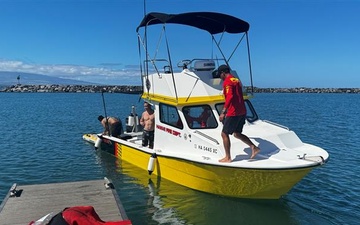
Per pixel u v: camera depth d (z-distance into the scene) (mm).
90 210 4461
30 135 18938
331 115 32562
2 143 16391
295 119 28531
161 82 9891
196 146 8703
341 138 18500
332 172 11180
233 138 8500
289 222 7441
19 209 6336
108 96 82125
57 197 6945
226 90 7727
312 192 9250
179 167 9031
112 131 12977
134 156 11195
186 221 7461
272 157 7801
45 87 117625
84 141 17031
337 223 7395
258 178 7652
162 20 9055
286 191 8062
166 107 9641
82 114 32094
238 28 10141
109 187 7480
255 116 10086
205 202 8367
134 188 9359
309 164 7250
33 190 7336
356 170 11500
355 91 139000
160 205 8250
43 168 11844
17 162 12680
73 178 10609
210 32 10953
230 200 8461
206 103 9180
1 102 53062
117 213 6199
